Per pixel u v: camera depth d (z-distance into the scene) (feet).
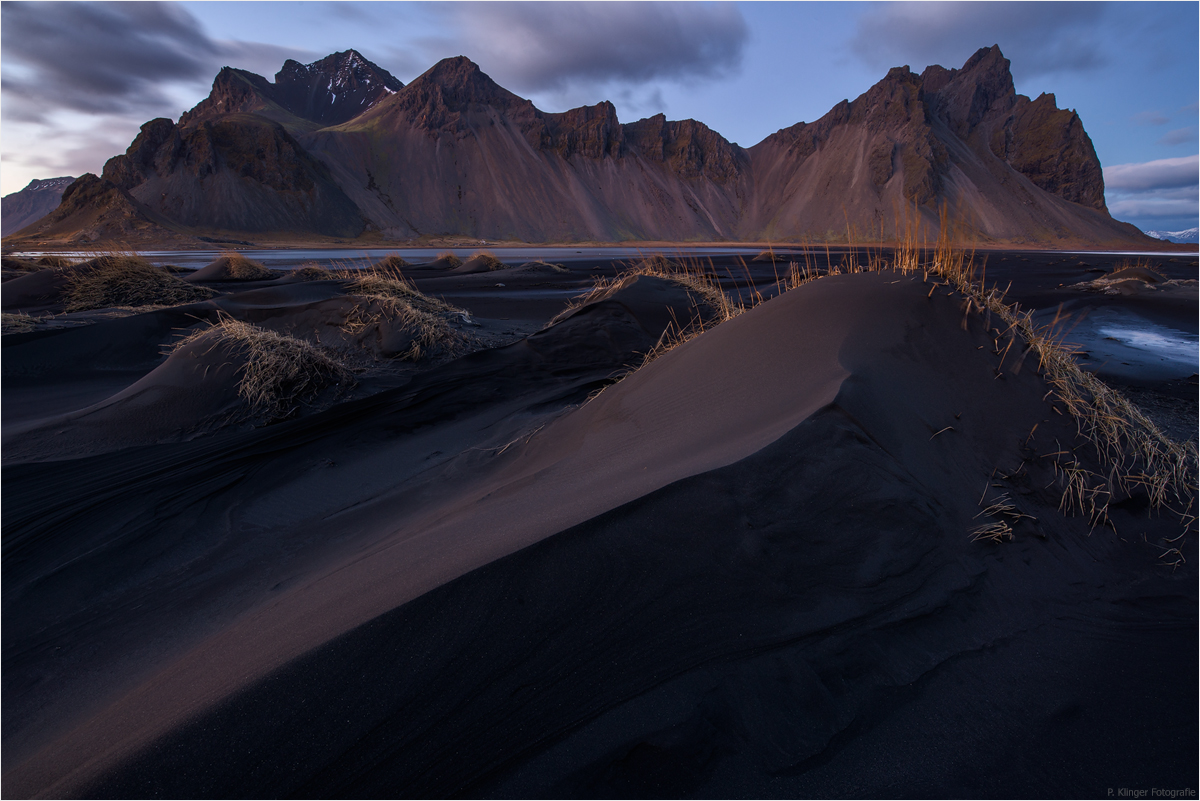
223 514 10.94
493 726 3.80
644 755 3.76
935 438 7.24
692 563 4.93
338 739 3.62
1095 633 5.45
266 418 15.90
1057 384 8.86
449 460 12.66
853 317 9.11
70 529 10.31
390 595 4.67
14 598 8.37
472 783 3.55
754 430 6.98
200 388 16.12
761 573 5.02
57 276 40.27
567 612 4.44
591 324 22.33
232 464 13.06
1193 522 7.27
